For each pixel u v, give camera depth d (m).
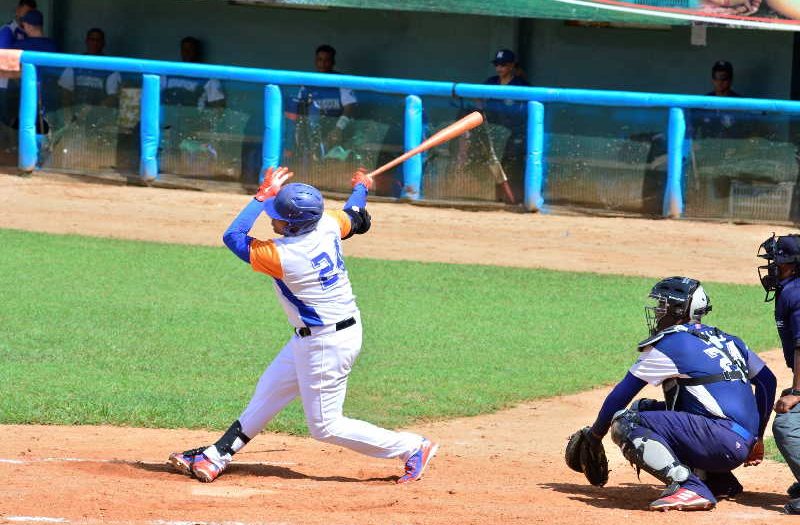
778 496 19.59
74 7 74.88
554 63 68.88
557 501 18.73
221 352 33.19
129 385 28.75
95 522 16.41
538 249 53.06
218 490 18.92
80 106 62.91
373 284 45.22
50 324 35.78
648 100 56.88
